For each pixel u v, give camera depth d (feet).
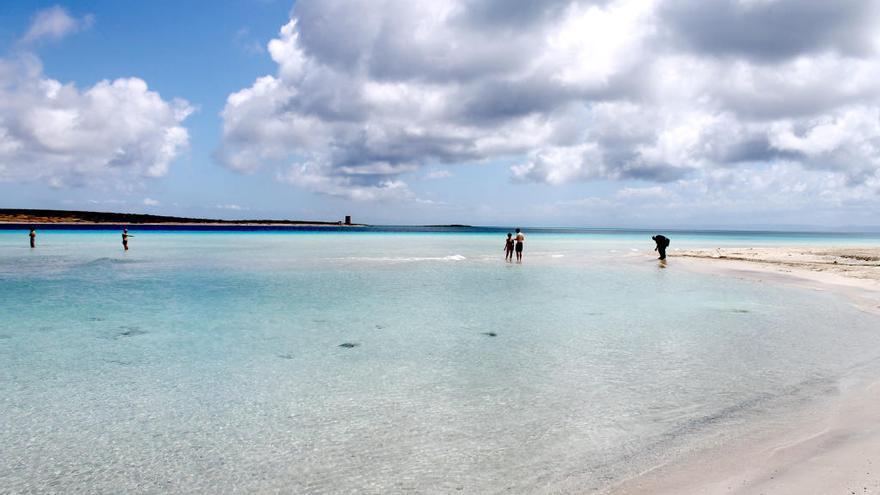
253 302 57.31
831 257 119.75
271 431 22.03
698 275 84.79
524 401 25.22
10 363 32.81
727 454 18.47
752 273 85.66
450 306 54.54
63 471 18.69
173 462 19.27
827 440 18.93
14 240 226.99
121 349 36.37
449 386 27.78
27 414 24.17
